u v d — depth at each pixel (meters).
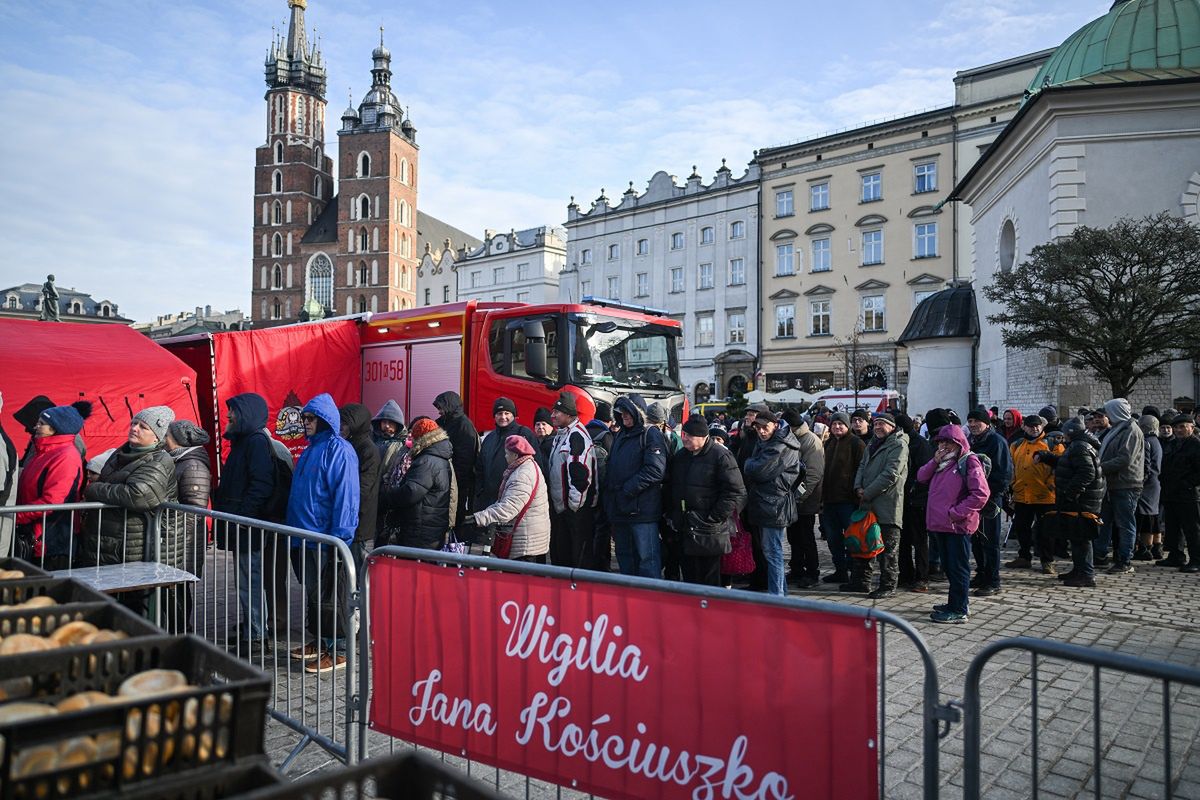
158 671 1.69
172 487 5.07
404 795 1.37
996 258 22.81
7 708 1.48
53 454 5.50
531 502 6.07
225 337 10.46
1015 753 4.01
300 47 84.00
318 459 5.21
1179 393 16.92
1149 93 17.39
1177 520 9.14
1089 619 6.64
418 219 91.38
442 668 3.29
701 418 6.27
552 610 2.97
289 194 81.62
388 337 11.43
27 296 93.56
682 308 47.28
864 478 7.61
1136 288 13.73
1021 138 20.17
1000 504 7.59
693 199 46.75
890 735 4.22
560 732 2.93
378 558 3.57
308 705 4.41
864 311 40.00
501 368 10.12
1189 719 4.42
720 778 2.55
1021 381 19.77
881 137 39.25
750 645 2.52
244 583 5.33
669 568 7.49
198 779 1.42
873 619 2.30
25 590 2.32
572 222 53.44
